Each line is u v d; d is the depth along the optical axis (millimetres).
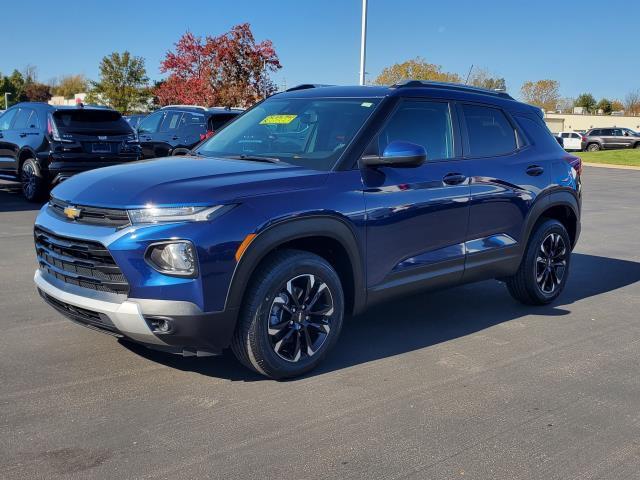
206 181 3834
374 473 3070
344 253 4270
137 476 2977
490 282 6883
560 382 4234
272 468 3084
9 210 10695
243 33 25219
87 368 4184
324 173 4195
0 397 3730
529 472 3127
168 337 3629
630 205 14727
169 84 27781
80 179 4191
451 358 4602
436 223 4754
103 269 3660
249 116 5355
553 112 80688
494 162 5301
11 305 5477
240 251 3670
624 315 5820
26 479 2922
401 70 45156
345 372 4270
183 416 3572
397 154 4203
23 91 86875
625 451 3354
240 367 4281
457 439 3422
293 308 4016
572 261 8281
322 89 5281
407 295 4742
